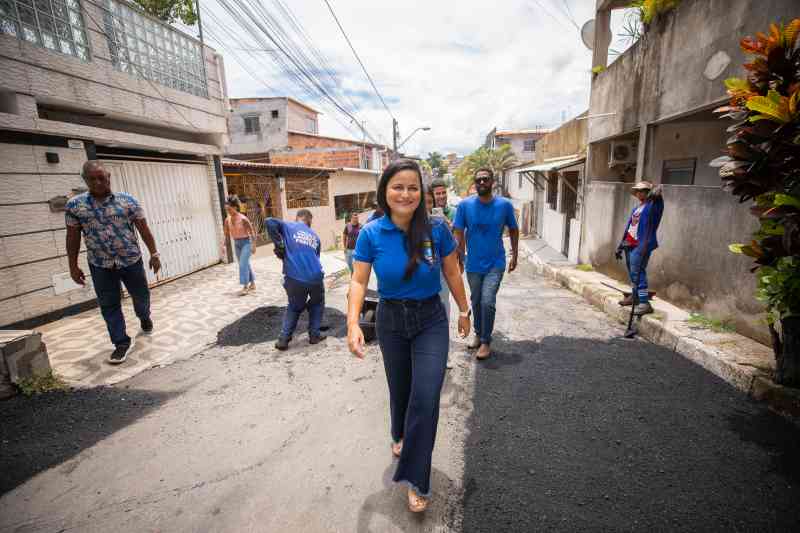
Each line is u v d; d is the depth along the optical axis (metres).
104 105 6.00
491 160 35.19
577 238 9.37
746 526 1.89
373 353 4.17
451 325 4.92
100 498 2.22
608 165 8.42
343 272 8.97
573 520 1.96
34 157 4.95
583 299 6.38
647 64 6.08
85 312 5.56
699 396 3.12
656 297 5.61
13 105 4.74
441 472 2.33
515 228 3.91
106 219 3.77
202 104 8.39
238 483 2.30
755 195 2.81
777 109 2.47
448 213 5.40
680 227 5.07
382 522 1.98
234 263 9.51
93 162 3.64
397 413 2.36
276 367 3.89
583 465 2.36
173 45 7.60
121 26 6.39
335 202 19.31
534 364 3.79
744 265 4.00
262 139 26.33
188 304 6.04
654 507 2.02
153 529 1.99
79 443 2.73
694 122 6.82
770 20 3.73
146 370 3.85
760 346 3.72
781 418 2.77
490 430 2.74
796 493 2.09
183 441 2.73
